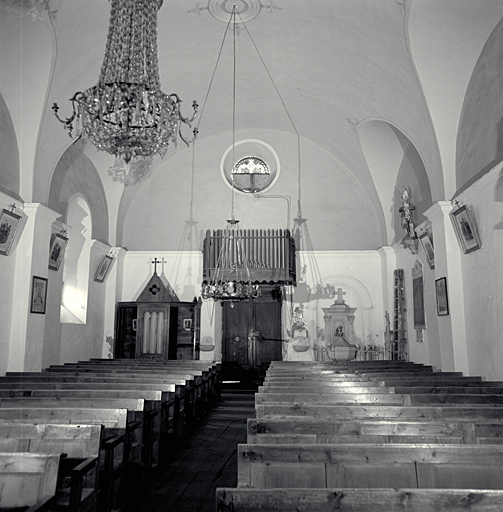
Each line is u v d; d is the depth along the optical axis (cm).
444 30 927
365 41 1058
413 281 1348
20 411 498
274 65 1294
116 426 491
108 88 606
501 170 808
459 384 773
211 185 1675
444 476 318
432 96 1011
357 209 1652
